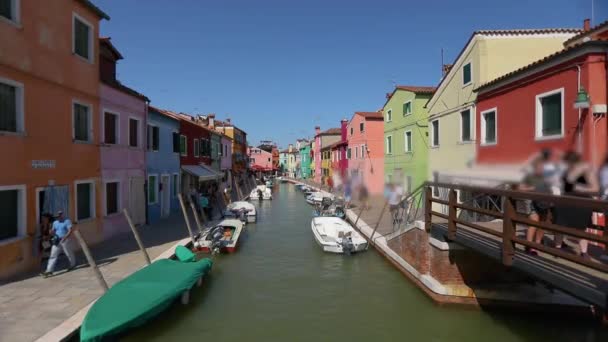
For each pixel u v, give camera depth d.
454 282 9.70
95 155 13.38
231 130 45.50
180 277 9.15
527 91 10.84
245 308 9.53
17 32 9.70
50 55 10.96
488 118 12.93
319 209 26.02
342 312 9.30
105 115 14.28
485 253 7.44
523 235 8.87
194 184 26.06
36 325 6.79
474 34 13.51
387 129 27.27
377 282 11.45
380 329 8.39
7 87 9.51
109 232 14.34
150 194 18.89
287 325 8.60
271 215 26.44
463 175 12.98
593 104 8.66
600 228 6.70
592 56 8.72
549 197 5.48
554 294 9.16
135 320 7.29
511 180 10.01
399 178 24.73
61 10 11.46
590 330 8.12
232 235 15.96
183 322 8.66
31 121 10.17
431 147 17.53
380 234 16.20
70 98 11.93
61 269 10.22
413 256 11.30
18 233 9.82
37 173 10.40
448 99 15.72
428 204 10.21
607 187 7.80
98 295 8.30
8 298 8.05
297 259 14.20
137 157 16.91
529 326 8.38
